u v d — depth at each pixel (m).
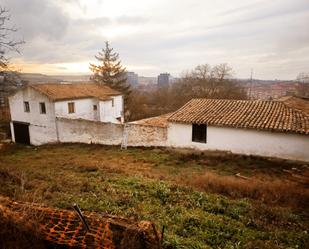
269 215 7.21
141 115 42.56
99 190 8.59
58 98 22.58
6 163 15.45
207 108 18.38
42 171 11.84
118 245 3.81
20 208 4.68
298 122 14.48
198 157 15.50
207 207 7.62
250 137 15.22
